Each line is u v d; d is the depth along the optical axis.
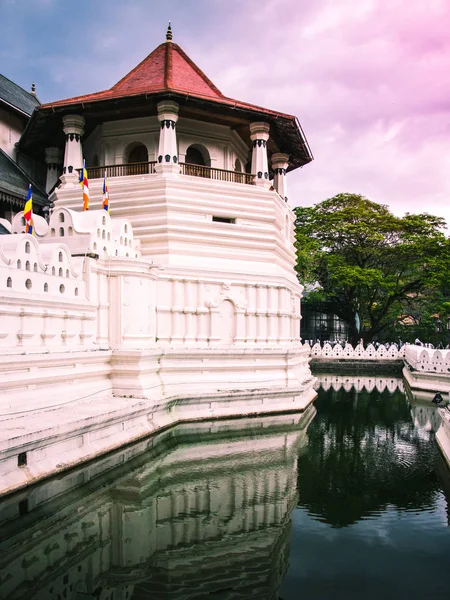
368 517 10.69
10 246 13.51
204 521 10.51
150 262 17.97
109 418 13.55
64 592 7.84
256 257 21.83
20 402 12.79
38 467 11.04
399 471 13.70
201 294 20.11
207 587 8.09
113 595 7.73
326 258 45.41
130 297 17.19
